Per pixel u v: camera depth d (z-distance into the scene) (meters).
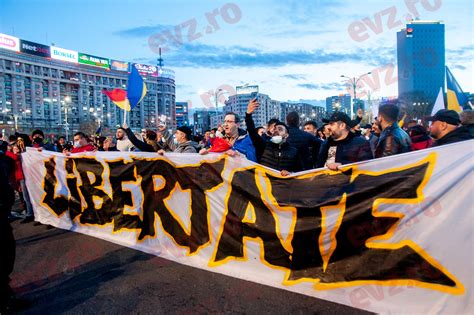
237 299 3.03
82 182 5.35
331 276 3.05
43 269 3.90
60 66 144.25
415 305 2.66
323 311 2.78
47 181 5.92
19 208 7.77
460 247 2.52
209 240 3.87
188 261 3.93
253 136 4.24
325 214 3.13
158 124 7.18
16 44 129.50
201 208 3.95
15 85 128.62
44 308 3.02
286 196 3.36
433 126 3.50
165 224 4.29
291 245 3.28
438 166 2.68
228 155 3.78
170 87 169.62
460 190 2.56
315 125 6.38
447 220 2.58
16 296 3.27
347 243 3.01
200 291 3.20
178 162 4.16
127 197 4.75
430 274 2.63
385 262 2.81
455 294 2.53
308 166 5.07
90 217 5.27
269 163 4.08
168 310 2.88
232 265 3.65
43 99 137.88
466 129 3.35
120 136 7.28
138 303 3.03
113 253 4.33
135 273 3.68
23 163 6.30
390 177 2.86
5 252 3.09
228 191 3.73
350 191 3.03
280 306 2.88
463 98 5.86
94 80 156.12
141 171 4.57
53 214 5.86
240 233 3.61
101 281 3.52
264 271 3.44
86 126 106.50
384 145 3.63
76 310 2.96
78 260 4.13
